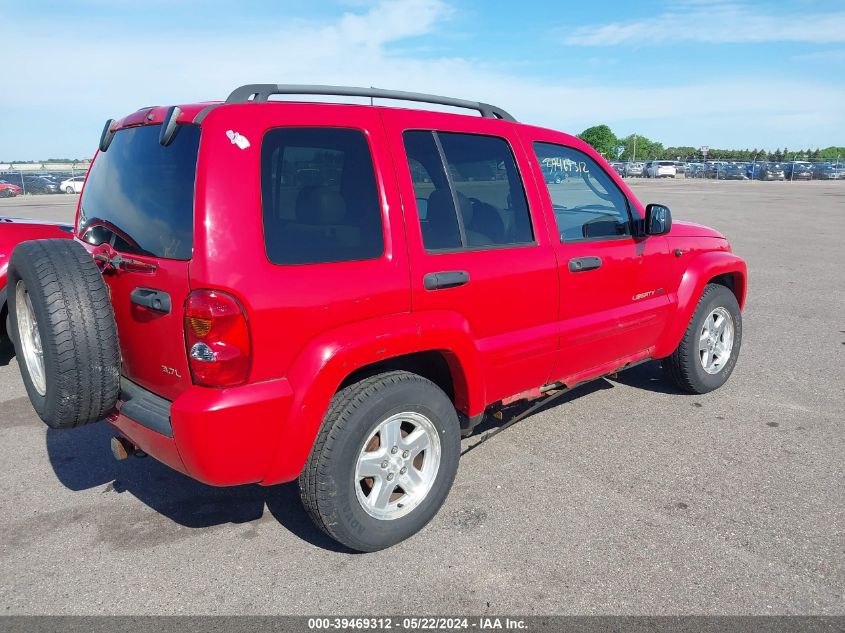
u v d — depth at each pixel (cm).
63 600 287
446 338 321
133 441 304
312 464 289
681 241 475
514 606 280
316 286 276
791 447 431
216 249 255
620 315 426
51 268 283
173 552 322
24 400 531
